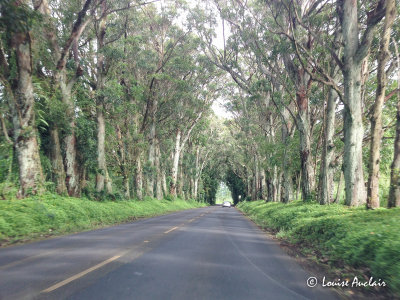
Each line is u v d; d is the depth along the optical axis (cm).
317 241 1049
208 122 4453
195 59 3334
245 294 508
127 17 2375
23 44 1423
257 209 3078
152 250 858
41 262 679
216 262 742
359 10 1611
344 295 534
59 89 1856
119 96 2259
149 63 2855
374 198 1233
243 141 3991
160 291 501
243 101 3584
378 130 1215
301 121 2095
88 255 760
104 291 490
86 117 2384
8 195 1423
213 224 1817
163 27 3191
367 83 2005
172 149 4884
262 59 2075
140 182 3266
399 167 1112
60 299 450
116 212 2102
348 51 1438
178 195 5697
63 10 1842
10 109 1487
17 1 1188
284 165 2564
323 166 1873
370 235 757
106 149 2866
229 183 9094
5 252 795
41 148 1919
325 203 1828
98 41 2288
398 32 1534
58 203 1553
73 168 2050
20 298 451
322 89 2084
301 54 1834
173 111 3409
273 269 698
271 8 1783
